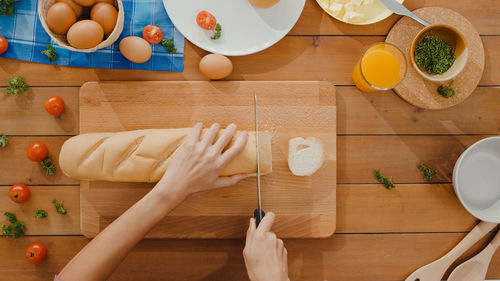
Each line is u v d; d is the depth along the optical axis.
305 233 1.02
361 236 1.06
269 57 1.06
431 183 1.06
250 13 1.03
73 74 1.04
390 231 1.06
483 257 1.03
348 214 1.06
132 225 0.79
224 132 0.89
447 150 1.06
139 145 0.94
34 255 0.98
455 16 1.03
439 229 1.06
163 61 1.04
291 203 1.02
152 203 0.81
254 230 0.81
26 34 1.02
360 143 1.06
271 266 0.78
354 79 1.04
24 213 1.03
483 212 1.02
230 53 1.01
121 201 1.02
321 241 1.06
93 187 1.02
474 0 1.05
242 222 1.02
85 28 0.85
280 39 1.02
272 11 1.02
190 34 1.01
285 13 1.02
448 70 1.01
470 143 1.06
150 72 1.05
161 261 1.04
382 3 1.01
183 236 1.02
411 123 1.06
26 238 1.03
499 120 1.06
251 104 1.03
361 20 1.03
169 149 0.94
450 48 1.00
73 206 1.04
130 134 0.96
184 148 0.86
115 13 0.90
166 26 1.04
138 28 1.03
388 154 1.06
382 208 1.06
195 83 1.02
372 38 1.06
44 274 1.03
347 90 1.06
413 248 1.06
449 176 1.06
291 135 1.03
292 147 1.02
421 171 1.06
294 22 1.02
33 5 1.02
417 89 1.03
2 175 1.03
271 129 1.03
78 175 0.96
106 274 0.76
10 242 1.03
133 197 1.02
